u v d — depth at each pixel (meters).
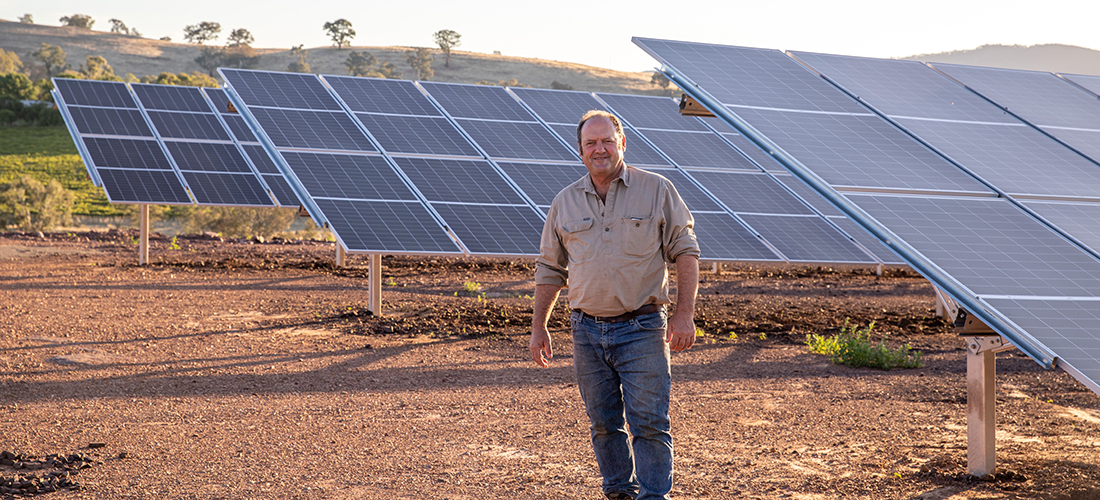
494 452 7.12
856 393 9.90
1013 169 7.75
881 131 8.24
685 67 9.17
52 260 23.55
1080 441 7.63
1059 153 8.32
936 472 6.46
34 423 7.87
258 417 8.33
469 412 8.66
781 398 9.57
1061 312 5.45
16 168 73.88
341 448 7.21
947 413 8.84
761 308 18.08
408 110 18.83
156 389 9.52
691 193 17.08
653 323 4.73
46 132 92.56
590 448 7.26
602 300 4.70
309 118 17.30
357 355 11.88
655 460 4.70
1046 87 10.78
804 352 12.94
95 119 23.84
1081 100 10.40
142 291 17.69
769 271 26.50
